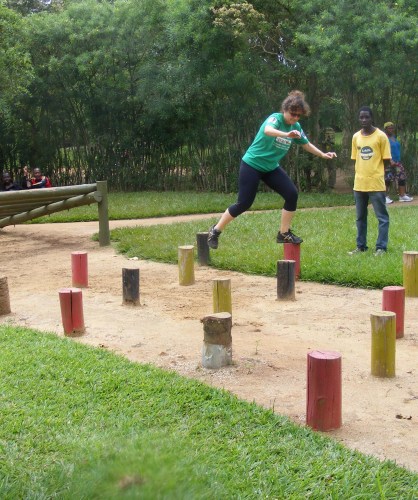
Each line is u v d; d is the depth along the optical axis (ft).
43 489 9.36
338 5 54.44
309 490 9.79
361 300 22.04
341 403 12.89
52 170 74.33
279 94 63.57
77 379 14.44
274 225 37.73
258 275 26.50
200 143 68.64
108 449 5.08
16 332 18.60
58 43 69.00
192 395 13.39
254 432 11.75
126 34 68.33
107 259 31.35
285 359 16.17
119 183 73.72
